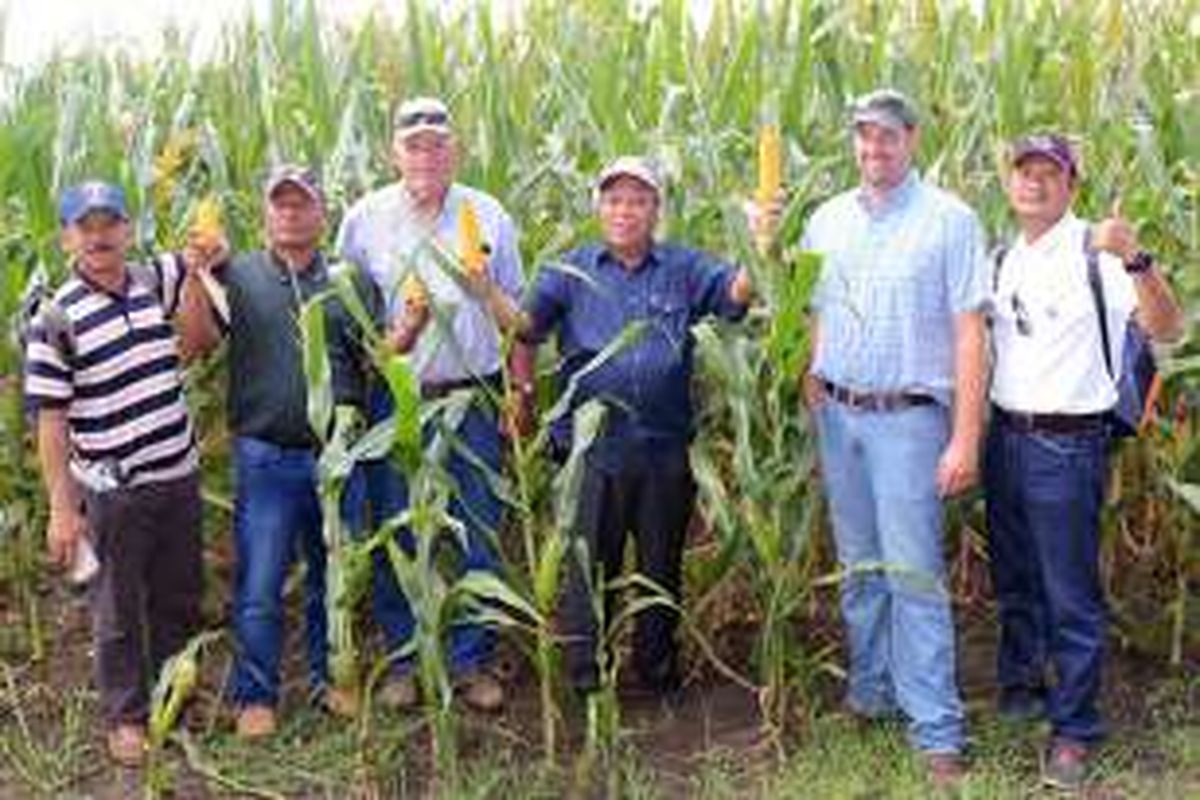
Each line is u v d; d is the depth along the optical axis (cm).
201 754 591
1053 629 559
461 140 725
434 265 586
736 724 616
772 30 754
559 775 577
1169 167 680
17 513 643
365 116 719
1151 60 729
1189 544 657
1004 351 549
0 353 642
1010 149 580
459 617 570
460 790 563
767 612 589
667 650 625
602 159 693
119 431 555
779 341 557
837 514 572
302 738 604
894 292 538
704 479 578
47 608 711
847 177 679
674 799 565
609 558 604
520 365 597
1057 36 775
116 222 541
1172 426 633
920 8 791
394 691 614
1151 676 644
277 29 788
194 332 571
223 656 677
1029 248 544
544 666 572
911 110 534
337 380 582
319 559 609
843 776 563
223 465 680
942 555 571
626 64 796
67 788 575
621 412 588
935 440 549
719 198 653
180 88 791
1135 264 521
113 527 561
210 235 564
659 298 584
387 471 598
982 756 576
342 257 597
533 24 820
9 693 629
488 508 605
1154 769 572
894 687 591
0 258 648
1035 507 546
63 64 806
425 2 809
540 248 664
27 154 652
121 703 585
